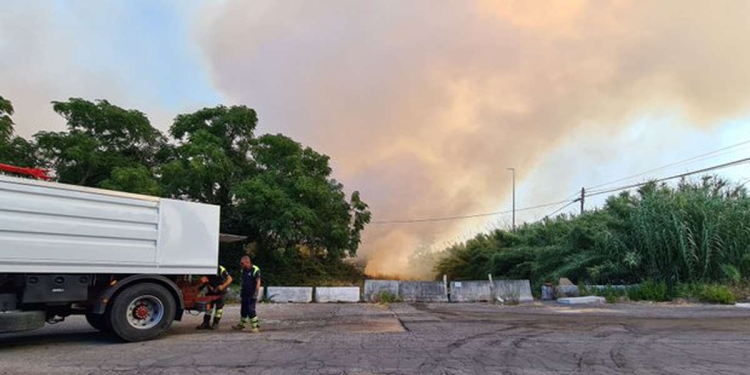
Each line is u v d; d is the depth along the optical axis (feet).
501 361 24.06
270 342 29.53
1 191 25.86
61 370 22.31
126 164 70.74
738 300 53.31
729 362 23.79
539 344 28.60
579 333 32.73
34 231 26.76
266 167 79.51
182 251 32.68
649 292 56.34
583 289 60.39
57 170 70.08
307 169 81.05
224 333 33.37
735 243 58.13
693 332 32.99
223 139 79.61
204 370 22.21
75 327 36.52
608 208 73.72
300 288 57.77
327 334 32.73
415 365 23.16
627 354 25.70
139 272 30.68
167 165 68.59
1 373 21.76
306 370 22.17
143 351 26.76
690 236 58.23
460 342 29.37
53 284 28.04
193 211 33.63
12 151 64.80
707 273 58.44
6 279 27.14
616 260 63.72
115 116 72.59
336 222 79.87
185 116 81.30
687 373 21.63
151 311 30.94
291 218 70.18
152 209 31.60
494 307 51.39
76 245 28.25
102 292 29.30
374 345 28.40
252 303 34.37
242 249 79.92
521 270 87.40
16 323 26.45
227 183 76.54
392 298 57.82
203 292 35.24
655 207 63.77
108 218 29.58
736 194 68.54
